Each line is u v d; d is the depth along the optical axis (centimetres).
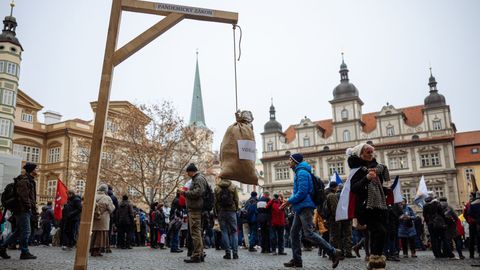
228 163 662
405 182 5791
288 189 6544
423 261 1026
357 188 536
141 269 744
